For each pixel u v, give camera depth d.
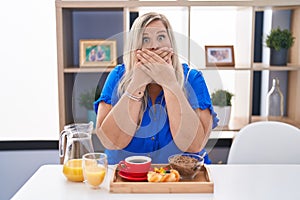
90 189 1.31
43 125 2.70
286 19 2.65
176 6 2.29
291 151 1.84
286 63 2.52
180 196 1.25
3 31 2.59
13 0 2.55
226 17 2.66
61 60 2.33
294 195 1.27
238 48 2.64
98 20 2.66
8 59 2.62
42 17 2.59
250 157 1.85
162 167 1.36
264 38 2.69
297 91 2.55
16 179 2.70
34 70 2.64
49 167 1.54
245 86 2.52
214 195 1.26
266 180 1.41
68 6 2.28
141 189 1.27
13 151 2.67
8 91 2.65
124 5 2.29
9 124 2.68
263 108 2.78
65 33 2.39
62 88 2.35
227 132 2.52
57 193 1.28
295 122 2.53
